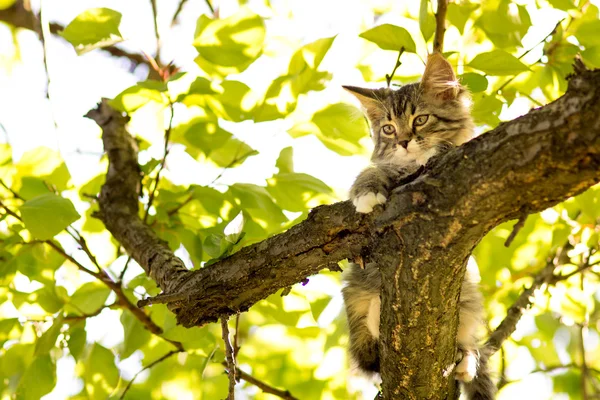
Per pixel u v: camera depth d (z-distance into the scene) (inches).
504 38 359.6
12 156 394.6
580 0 366.9
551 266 416.5
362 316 370.6
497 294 446.9
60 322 346.6
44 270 385.4
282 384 478.6
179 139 395.2
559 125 197.2
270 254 274.2
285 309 390.0
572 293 422.3
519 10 352.2
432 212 228.7
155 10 437.1
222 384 437.1
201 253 373.7
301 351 492.1
